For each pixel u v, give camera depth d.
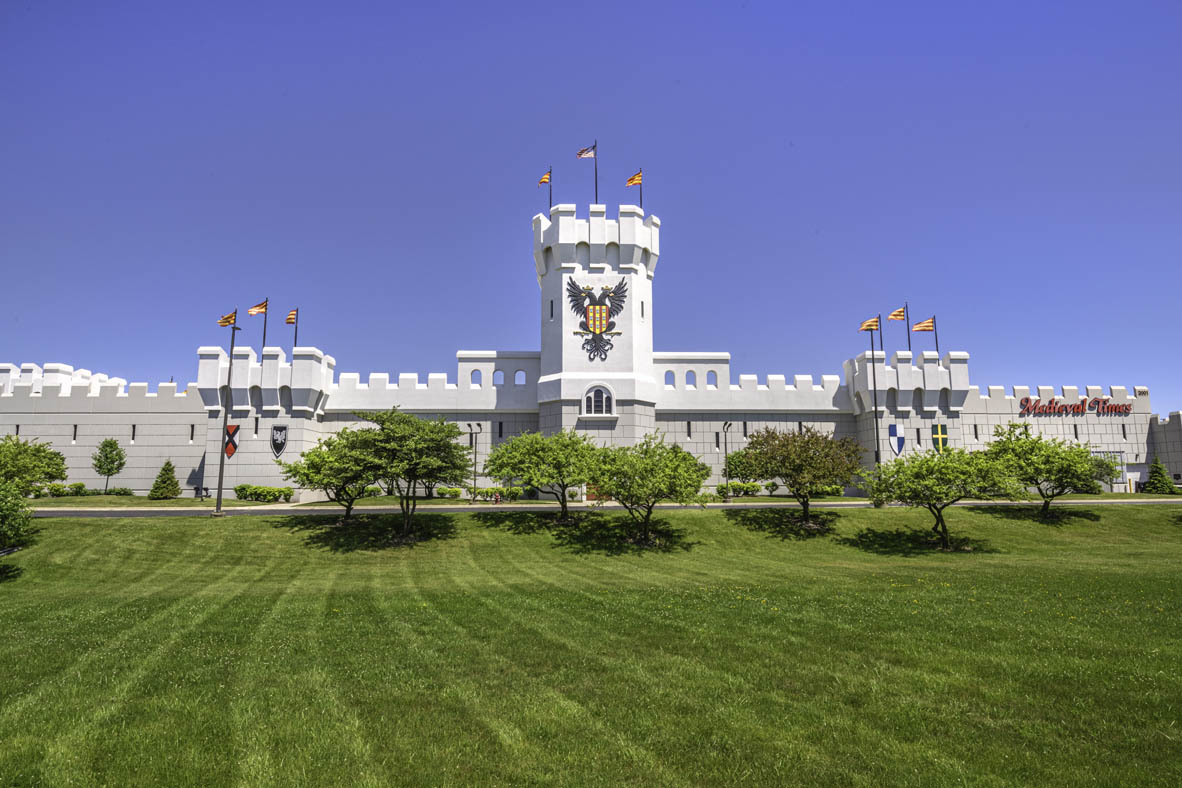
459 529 37.91
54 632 16.36
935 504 37.91
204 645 14.80
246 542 34.22
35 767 8.62
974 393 58.47
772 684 11.70
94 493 55.25
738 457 46.28
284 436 50.38
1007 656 12.98
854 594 20.67
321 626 16.94
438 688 11.70
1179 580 23.03
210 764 8.71
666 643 14.60
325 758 8.87
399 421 37.41
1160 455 60.00
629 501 36.12
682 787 8.08
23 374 62.25
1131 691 10.91
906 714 10.20
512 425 55.41
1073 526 40.34
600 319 53.03
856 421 57.25
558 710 10.55
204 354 51.16
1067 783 8.03
